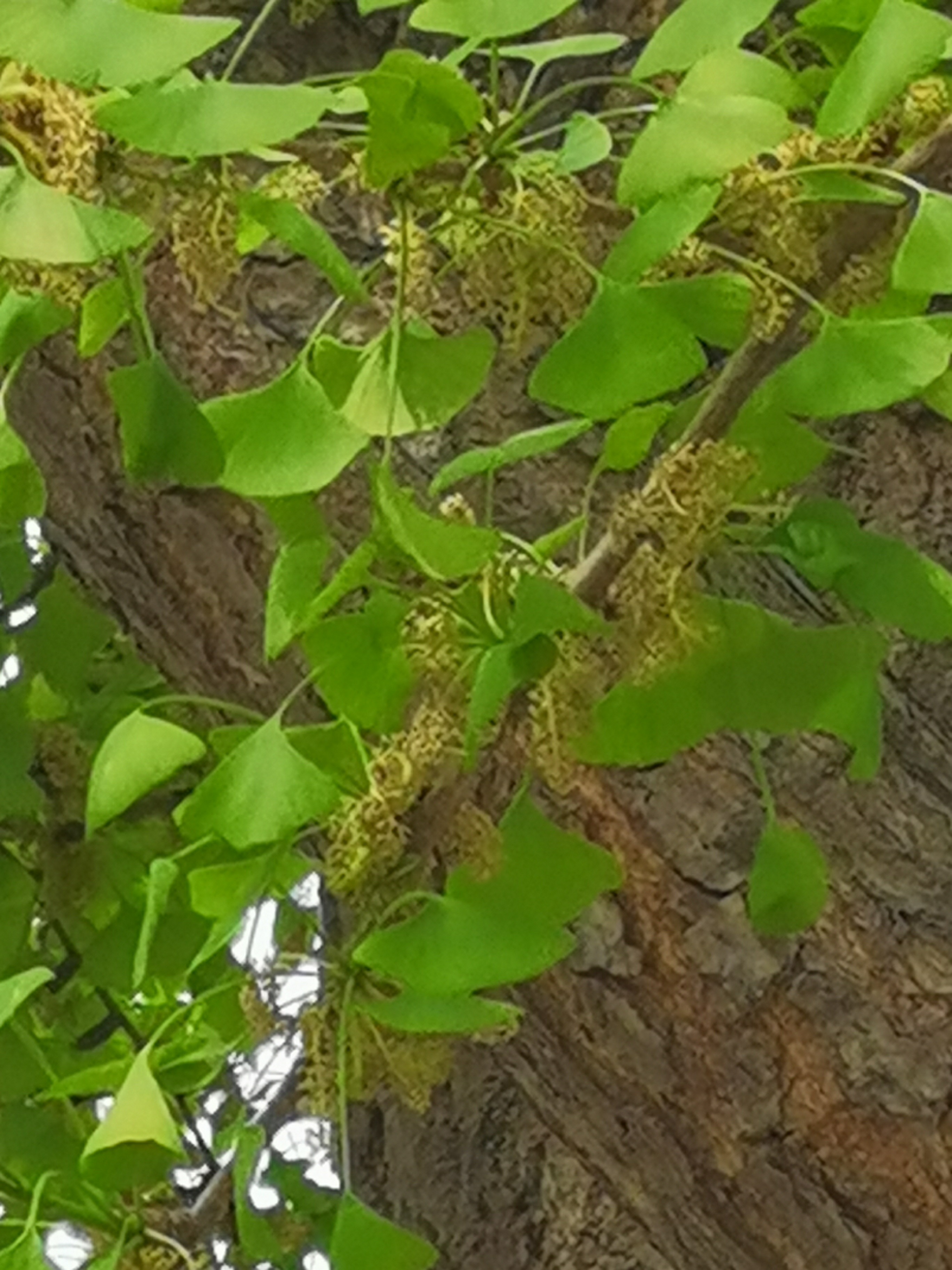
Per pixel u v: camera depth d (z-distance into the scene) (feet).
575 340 2.12
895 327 2.16
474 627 2.34
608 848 3.15
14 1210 2.80
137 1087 2.37
